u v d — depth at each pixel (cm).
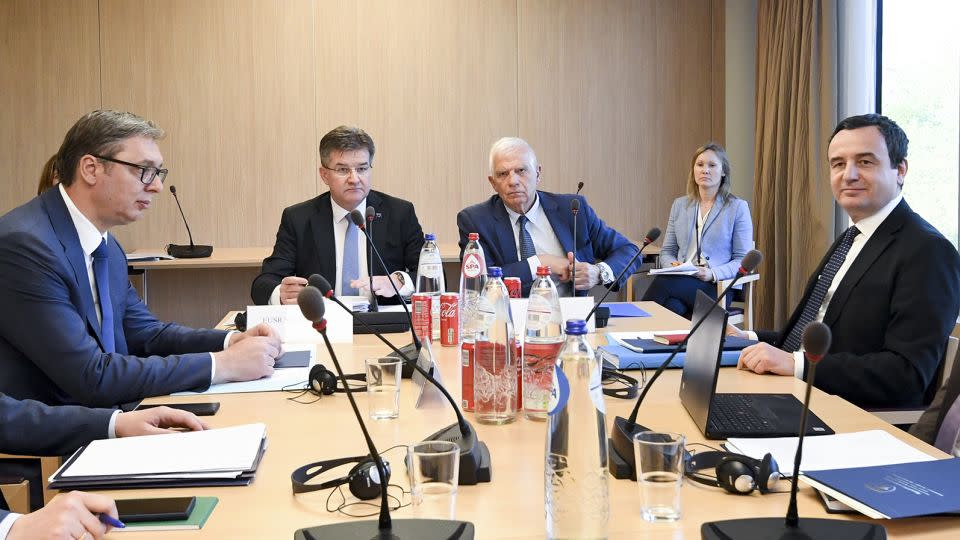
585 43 605
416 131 595
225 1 575
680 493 133
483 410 185
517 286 279
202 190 583
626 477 151
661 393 209
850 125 256
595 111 610
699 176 526
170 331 268
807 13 531
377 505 140
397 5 586
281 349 252
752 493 143
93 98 571
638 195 618
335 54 584
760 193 584
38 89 567
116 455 158
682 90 616
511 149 372
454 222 604
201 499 142
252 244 589
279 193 588
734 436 170
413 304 286
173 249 537
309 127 586
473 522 131
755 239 590
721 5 613
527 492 144
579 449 123
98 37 568
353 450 168
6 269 212
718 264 523
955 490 133
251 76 580
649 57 612
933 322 232
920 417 221
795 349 278
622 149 614
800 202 539
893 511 125
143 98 574
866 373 227
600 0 605
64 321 214
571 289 359
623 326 302
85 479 147
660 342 257
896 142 252
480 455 152
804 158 539
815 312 274
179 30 573
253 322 282
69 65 568
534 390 188
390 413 191
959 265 238
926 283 235
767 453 145
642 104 614
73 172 230
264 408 201
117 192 232
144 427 177
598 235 392
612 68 609
